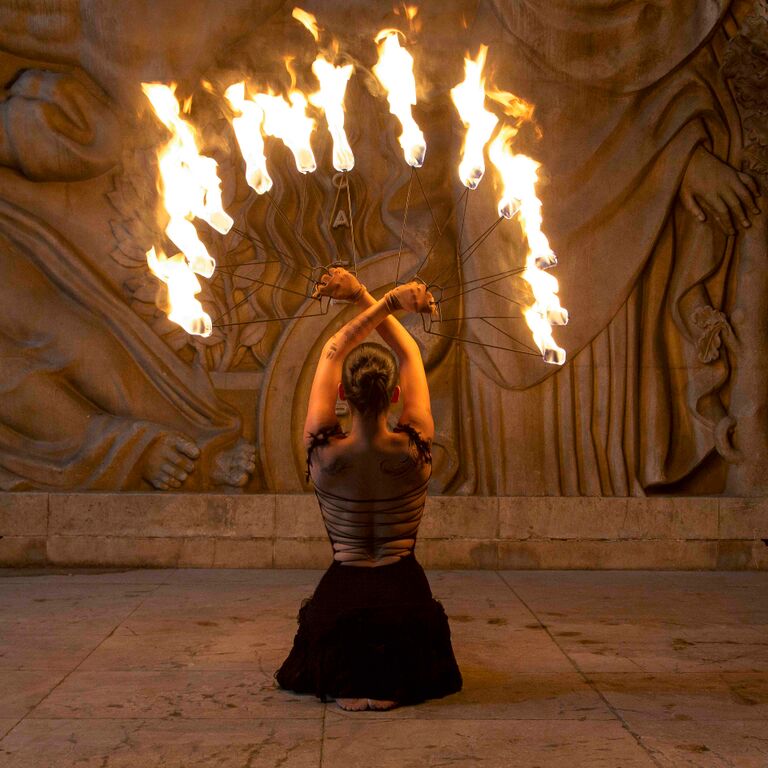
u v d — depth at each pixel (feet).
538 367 24.73
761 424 24.79
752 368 24.90
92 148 24.57
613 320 24.95
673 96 24.93
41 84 24.38
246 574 23.21
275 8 24.89
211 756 11.09
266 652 15.80
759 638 17.02
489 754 11.16
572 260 24.81
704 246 25.09
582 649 16.19
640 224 24.93
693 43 24.75
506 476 24.71
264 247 25.03
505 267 24.70
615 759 11.01
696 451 25.04
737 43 24.44
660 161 25.00
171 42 24.52
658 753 11.20
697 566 24.27
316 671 13.03
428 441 13.20
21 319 24.67
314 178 25.23
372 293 24.86
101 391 24.73
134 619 18.20
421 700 13.15
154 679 14.20
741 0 24.93
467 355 24.93
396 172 25.16
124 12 24.31
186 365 24.85
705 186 24.90
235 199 25.13
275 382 24.66
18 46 24.75
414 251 24.86
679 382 25.25
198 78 24.80
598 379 24.90
